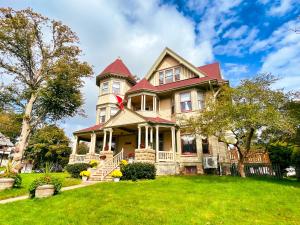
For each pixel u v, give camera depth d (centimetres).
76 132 2383
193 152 1914
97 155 2186
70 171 1922
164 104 2269
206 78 2059
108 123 2067
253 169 1706
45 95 2189
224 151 2025
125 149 2292
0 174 1278
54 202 904
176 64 2386
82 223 671
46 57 2155
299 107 1348
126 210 767
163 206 805
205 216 710
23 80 2078
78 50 2295
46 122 2530
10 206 859
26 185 1355
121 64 2872
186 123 1827
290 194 975
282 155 1803
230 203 839
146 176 1525
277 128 1216
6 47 1978
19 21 1959
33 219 714
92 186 1212
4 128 2853
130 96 2225
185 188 1083
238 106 1295
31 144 3431
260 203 843
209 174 1725
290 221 675
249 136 1443
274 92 1321
